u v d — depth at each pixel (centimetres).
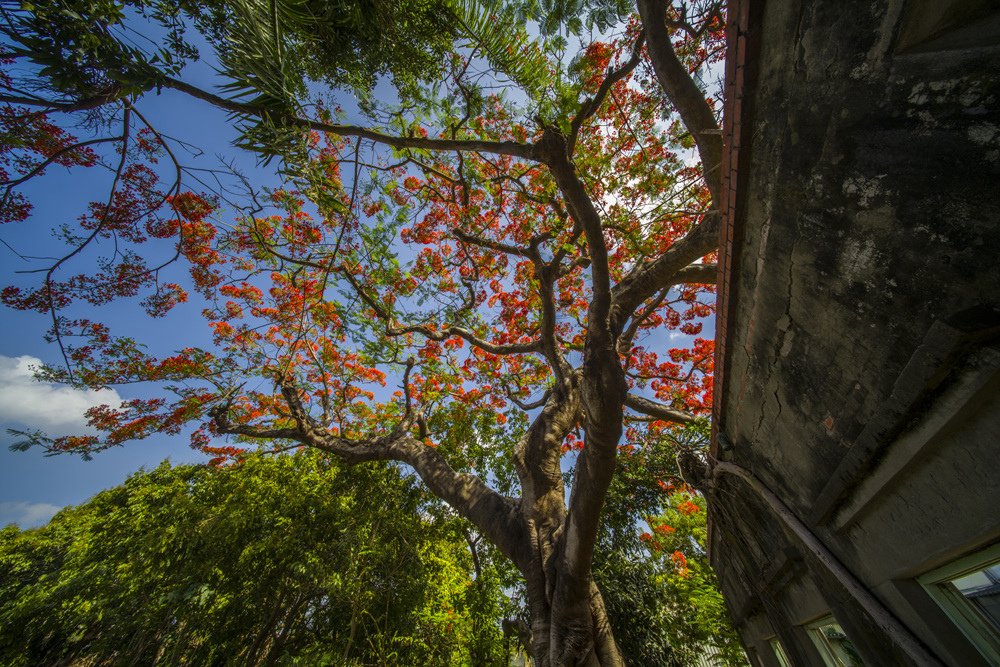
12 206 276
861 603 191
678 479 797
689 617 729
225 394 707
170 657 716
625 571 730
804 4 144
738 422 286
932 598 163
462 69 325
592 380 292
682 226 640
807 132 155
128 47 183
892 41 114
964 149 99
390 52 298
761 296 212
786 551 285
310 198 267
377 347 740
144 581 661
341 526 684
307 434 683
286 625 732
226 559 645
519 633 784
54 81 183
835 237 152
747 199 205
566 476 948
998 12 91
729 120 192
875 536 180
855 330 153
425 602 708
